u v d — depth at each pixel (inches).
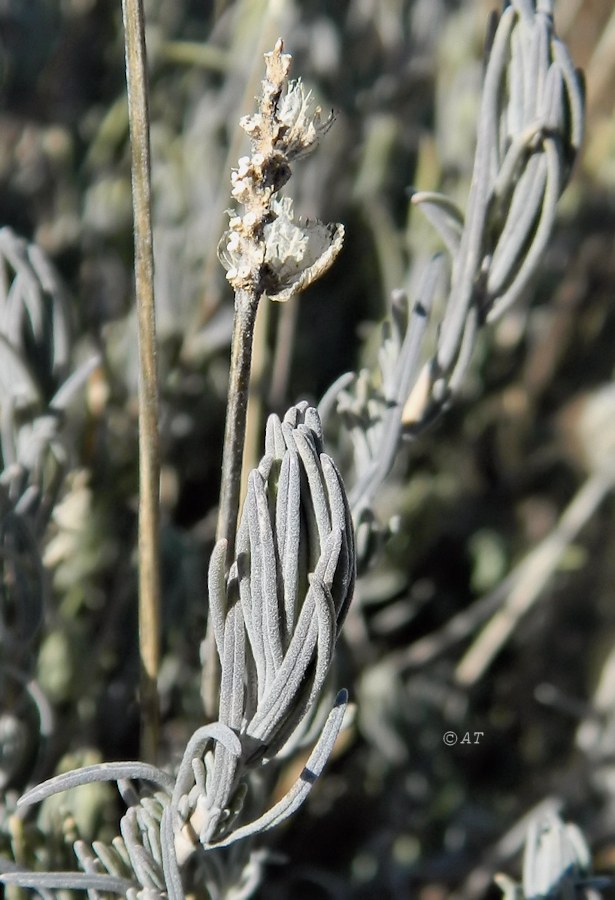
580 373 26.3
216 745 11.3
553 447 25.0
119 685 17.0
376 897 19.8
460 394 23.3
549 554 21.4
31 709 13.7
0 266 13.7
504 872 19.0
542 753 22.9
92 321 20.8
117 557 18.0
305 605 10.9
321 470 10.9
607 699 20.7
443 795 21.4
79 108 24.2
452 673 22.5
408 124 24.0
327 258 11.0
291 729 11.2
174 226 21.6
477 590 23.7
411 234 22.5
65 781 11.4
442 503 23.0
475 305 12.8
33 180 23.4
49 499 13.6
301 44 21.9
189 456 20.9
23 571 13.1
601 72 25.7
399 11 23.8
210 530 19.4
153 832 11.7
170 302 20.7
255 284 11.0
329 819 20.4
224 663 11.2
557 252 25.8
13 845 13.1
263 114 11.0
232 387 11.3
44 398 13.7
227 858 13.0
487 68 12.5
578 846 13.5
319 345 23.2
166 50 21.3
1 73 23.3
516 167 12.5
